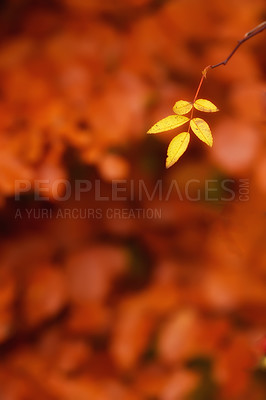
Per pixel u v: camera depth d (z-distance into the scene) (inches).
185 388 55.7
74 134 55.7
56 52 58.4
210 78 58.6
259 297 57.5
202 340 56.1
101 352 57.5
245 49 59.1
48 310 57.9
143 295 57.7
